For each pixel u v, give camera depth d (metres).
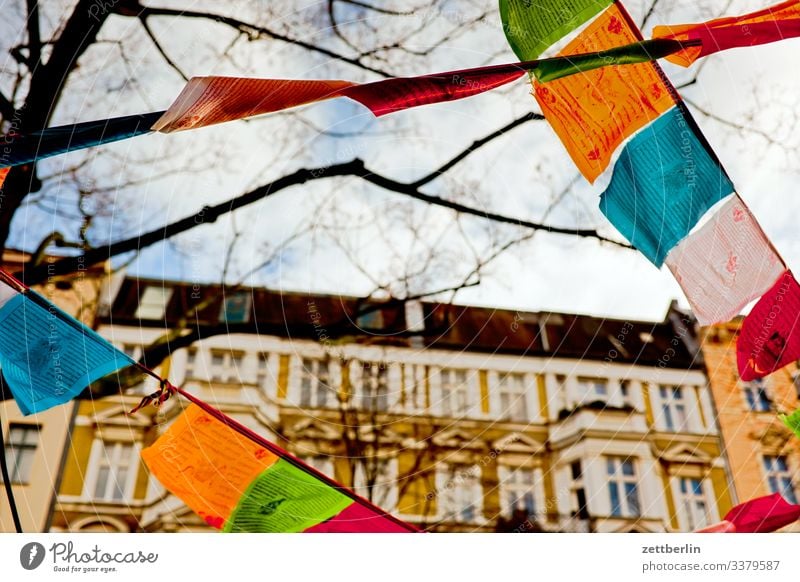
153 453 2.41
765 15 2.41
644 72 2.50
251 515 2.27
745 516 2.46
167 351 3.35
